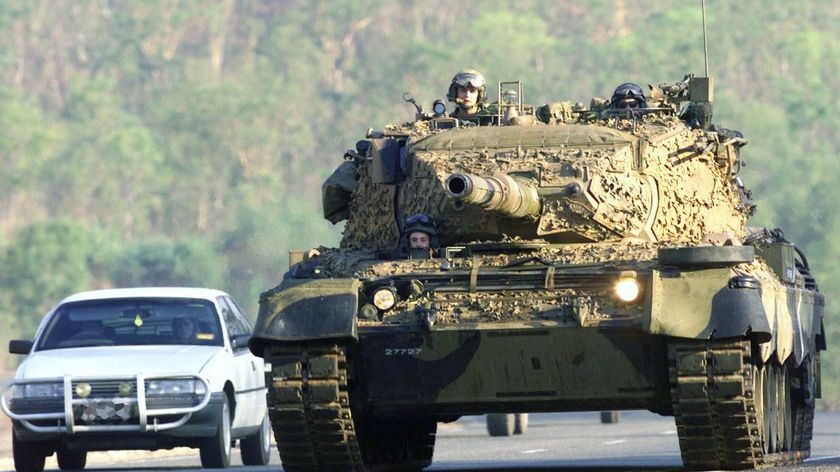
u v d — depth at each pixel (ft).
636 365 146.20
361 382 151.33
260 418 206.59
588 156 165.78
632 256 151.84
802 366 182.80
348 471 156.56
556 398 149.18
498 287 148.77
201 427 184.85
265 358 148.97
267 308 147.84
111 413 182.80
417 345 147.43
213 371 187.52
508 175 163.73
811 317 186.70
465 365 148.05
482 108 189.37
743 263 144.87
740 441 148.15
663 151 170.40
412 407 152.46
